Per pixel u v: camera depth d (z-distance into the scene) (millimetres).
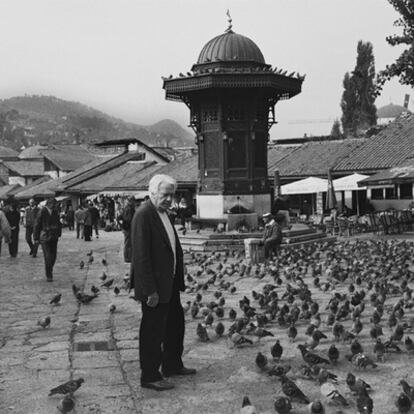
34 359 7293
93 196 46375
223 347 7633
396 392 5809
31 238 20438
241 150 20500
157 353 6145
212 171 20750
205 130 20812
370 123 54062
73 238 30625
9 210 19969
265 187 21031
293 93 21531
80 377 6535
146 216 6035
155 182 6152
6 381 6457
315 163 35375
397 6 13414
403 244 18562
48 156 64125
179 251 6453
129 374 6633
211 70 19766
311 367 6215
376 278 12570
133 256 6031
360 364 6324
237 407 5582
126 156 52938
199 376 6500
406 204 31797
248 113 20391
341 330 7586
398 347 7090
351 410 5297
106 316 9844
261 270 14281
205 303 10352
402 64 13602
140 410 5566
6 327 9148
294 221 28141
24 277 14992
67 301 11359
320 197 34875
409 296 9742
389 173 27422
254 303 10562
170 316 6484
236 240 19000
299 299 10750
